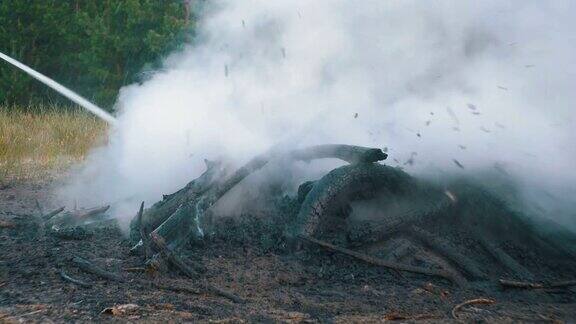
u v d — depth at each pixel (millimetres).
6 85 29562
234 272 9344
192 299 8305
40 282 8672
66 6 31953
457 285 9547
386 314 8148
